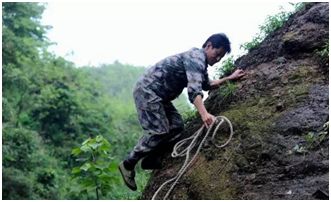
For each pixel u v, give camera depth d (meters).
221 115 5.26
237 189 4.50
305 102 4.90
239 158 4.71
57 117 25.33
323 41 5.39
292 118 4.78
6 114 19.89
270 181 4.41
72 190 20.22
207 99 5.77
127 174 5.41
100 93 31.72
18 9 23.62
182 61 5.17
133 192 6.84
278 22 6.14
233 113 5.16
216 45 5.24
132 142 26.53
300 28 5.65
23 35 24.39
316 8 5.75
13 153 18.77
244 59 5.95
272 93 5.16
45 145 24.03
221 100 5.46
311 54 5.39
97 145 5.81
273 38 5.89
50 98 25.05
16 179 18.02
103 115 28.28
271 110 4.98
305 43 5.45
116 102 40.81
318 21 5.61
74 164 24.30
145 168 5.48
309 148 4.49
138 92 5.23
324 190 4.11
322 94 4.91
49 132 25.17
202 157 4.98
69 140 25.38
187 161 5.00
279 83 5.23
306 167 4.36
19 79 21.59
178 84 5.21
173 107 5.43
